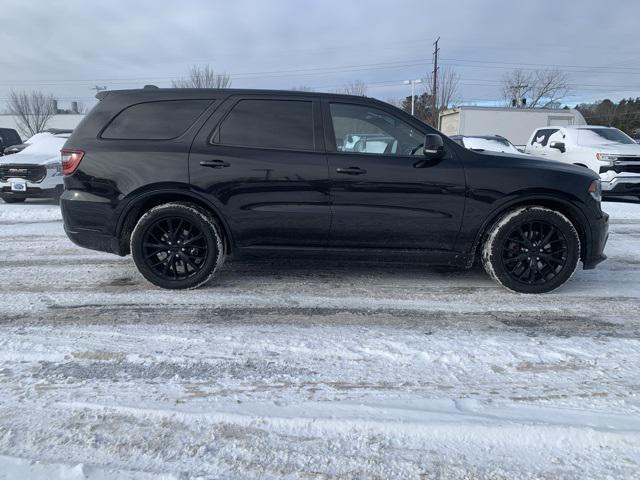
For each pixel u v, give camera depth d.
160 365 3.04
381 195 4.29
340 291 4.55
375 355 3.20
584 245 4.48
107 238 4.43
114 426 2.41
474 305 4.20
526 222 4.34
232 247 4.47
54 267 5.37
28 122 53.19
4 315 3.87
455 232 4.36
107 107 4.48
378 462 2.19
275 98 4.44
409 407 2.59
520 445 2.30
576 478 2.09
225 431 2.38
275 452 2.24
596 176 4.46
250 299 4.30
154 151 4.30
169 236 4.45
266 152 4.32
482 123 31.58
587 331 3.64
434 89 39.25
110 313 3.93
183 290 4.52
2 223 8.26
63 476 2.06
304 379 2.88
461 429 2.40
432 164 4.30
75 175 4.36
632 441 2.31
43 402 2.62
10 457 2.17
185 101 4.45
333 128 4.39
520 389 2.79
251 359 3.13
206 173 4.29
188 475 2.08
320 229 4.36
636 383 2.86
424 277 5.04
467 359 3.16
